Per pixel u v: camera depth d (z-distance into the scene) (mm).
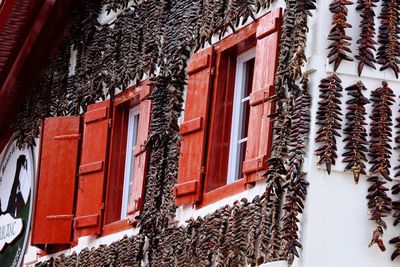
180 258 16094
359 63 13875
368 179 13703
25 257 21703
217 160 16109
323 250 13555
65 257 20078
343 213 13633
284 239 13656
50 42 21406
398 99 13891
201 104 16344
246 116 16109
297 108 13922
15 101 22312
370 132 13797
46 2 20516
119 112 19359
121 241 18078
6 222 22500
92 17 20281
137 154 18109
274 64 14867
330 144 13680
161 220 16953
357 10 13984
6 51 21594
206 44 16625
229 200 15383
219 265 15008
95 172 19422
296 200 13656
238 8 15641
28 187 21797
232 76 16250
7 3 20375
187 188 16234
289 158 13852
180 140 16859
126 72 18891
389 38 13945
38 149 21531
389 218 13656
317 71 13891
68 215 20281
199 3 16891
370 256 13602
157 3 18156
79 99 20484
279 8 14969
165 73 17422
